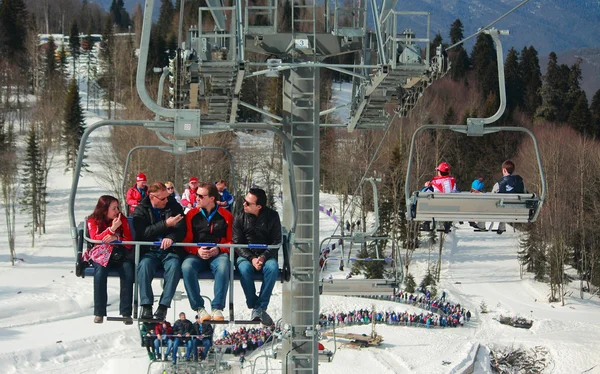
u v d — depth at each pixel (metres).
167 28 140.38
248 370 38.38
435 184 16.95
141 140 63.84
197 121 12.41
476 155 95.06
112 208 12.48
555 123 118.25
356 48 17.11
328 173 90.25
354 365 43.12
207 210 13.11
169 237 12.66
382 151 78.75
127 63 117.38
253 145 91.38
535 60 138.88
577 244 72.50
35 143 77.50
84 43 158.00
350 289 24.00
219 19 16.42
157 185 12.90
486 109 106.69
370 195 77.25
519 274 69.31
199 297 12.50
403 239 75.38
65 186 88.00
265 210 13.03
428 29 14.95
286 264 12.88
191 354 21.69
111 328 46.84
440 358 45.03
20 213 75.94
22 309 48.84
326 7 17.30
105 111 122.31
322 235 75.06
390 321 53.22
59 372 40.75
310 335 16.16
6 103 115.69
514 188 17.09
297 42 16.19
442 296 60.19
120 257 12.55
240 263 12.78
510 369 46.97
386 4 16.52
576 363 47.06
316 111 16.27
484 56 138.62
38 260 62.97
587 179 77.69
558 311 59.97
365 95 17.00
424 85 16.02
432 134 94.44
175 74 15.14
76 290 54.47
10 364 40.50
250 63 14.63
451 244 78.81
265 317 12.61
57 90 117.00
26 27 140.75
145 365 39.25
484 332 53.19
